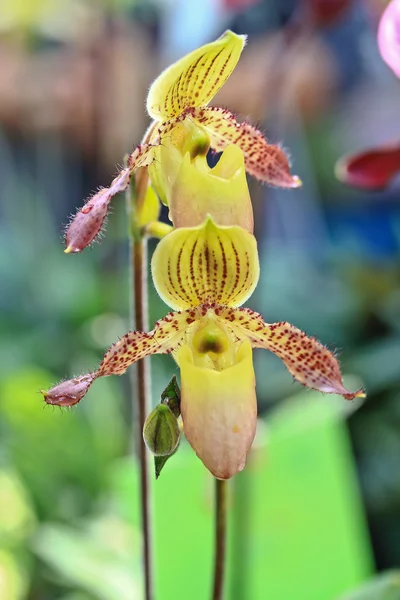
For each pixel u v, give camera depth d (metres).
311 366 0.40
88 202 0.37
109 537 0.58
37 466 0.64
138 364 0.41
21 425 0.65
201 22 1.00
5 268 1.12
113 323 0.89
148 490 0.41
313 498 0.50
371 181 0.48
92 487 0.65
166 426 0.37
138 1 0.94
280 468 0.50
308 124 1.15
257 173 0.41
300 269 1.06
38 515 0.62
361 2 0.57
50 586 0.57
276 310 0.95
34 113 1.18
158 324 0.39
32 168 1.26
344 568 0.49
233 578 0.48
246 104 0.95
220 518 0.40
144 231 0.40
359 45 1.01
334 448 0.51
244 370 0.38
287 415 0.59
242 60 0.95
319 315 0.94
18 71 1.15
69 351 0.95
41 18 0.92
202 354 0.39
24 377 0.67
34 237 1.18
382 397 0.79
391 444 0.73
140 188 0.40
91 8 0.91
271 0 0.91
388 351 0.82
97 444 0.67
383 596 0.43
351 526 0.50
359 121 1.15
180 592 0.50
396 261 1.03
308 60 0.98
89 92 1.13
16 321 1.05
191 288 0.38
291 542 0.50
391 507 0.69
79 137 1.19
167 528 0.50
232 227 0.37
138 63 0.99
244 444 0.38
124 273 0.98
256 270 0.38
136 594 0.52
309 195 1.16
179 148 0.38
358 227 1.14
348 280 0.97
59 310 1.02
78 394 0.38
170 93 0.38
